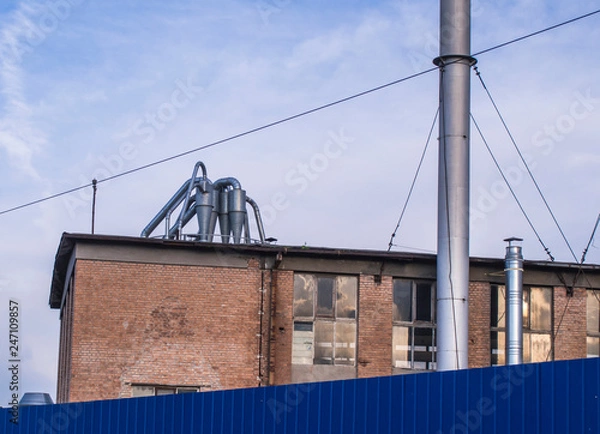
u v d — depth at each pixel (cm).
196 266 2603
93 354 2530
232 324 2588
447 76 2289
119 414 1847
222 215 2942
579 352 2705
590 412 1333
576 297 2733
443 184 2275
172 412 1769
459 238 2252
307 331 2625
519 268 2545
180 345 2561
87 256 2572
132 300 2567
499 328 2684
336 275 2664
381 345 2620
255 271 2623
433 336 2659
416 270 2670
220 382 2552
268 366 2573
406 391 1509
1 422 1961
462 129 2275
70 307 2780
